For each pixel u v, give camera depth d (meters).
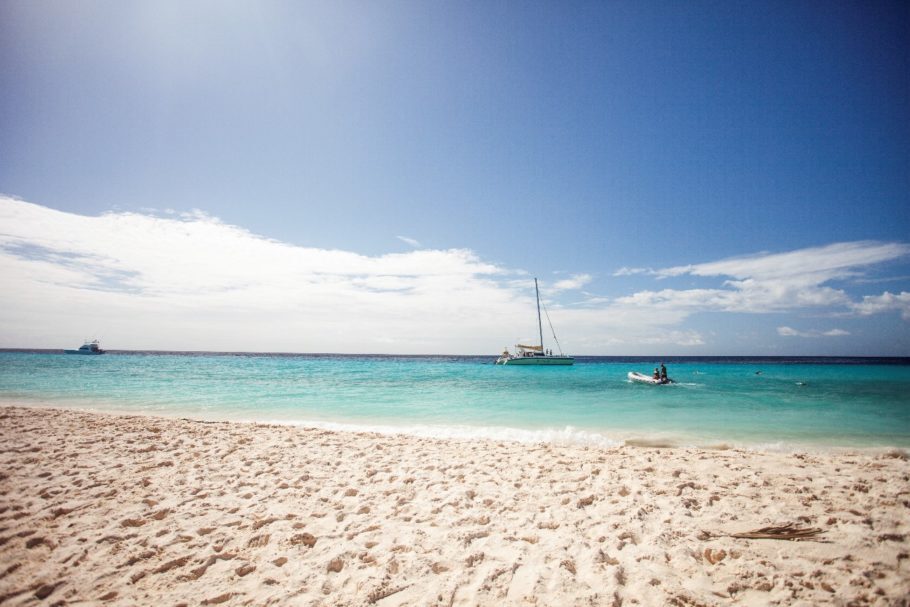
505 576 3.15
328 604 2.88
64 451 7.08
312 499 5.01
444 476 5.95
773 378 32.62
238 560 3.53
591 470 6.22
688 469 6.28
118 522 4.24
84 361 51.97
